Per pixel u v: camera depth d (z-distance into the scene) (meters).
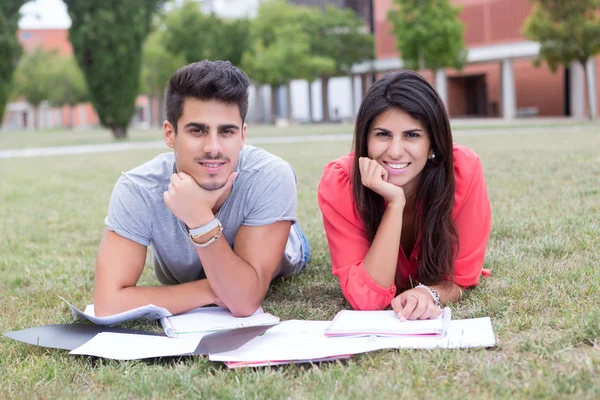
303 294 2.74
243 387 1.72
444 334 2.01
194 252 2.46
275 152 11.84
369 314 2.21
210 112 2.02
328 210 2.43
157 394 1.72
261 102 54.09
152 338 2.12
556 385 1.60
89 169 9.84
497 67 40.09
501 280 2.64
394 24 26.27
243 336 1.96
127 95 20.67
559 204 4.28
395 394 1.64
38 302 2.81
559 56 23.48
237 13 51.06
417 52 25.78
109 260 2.31
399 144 2.19
